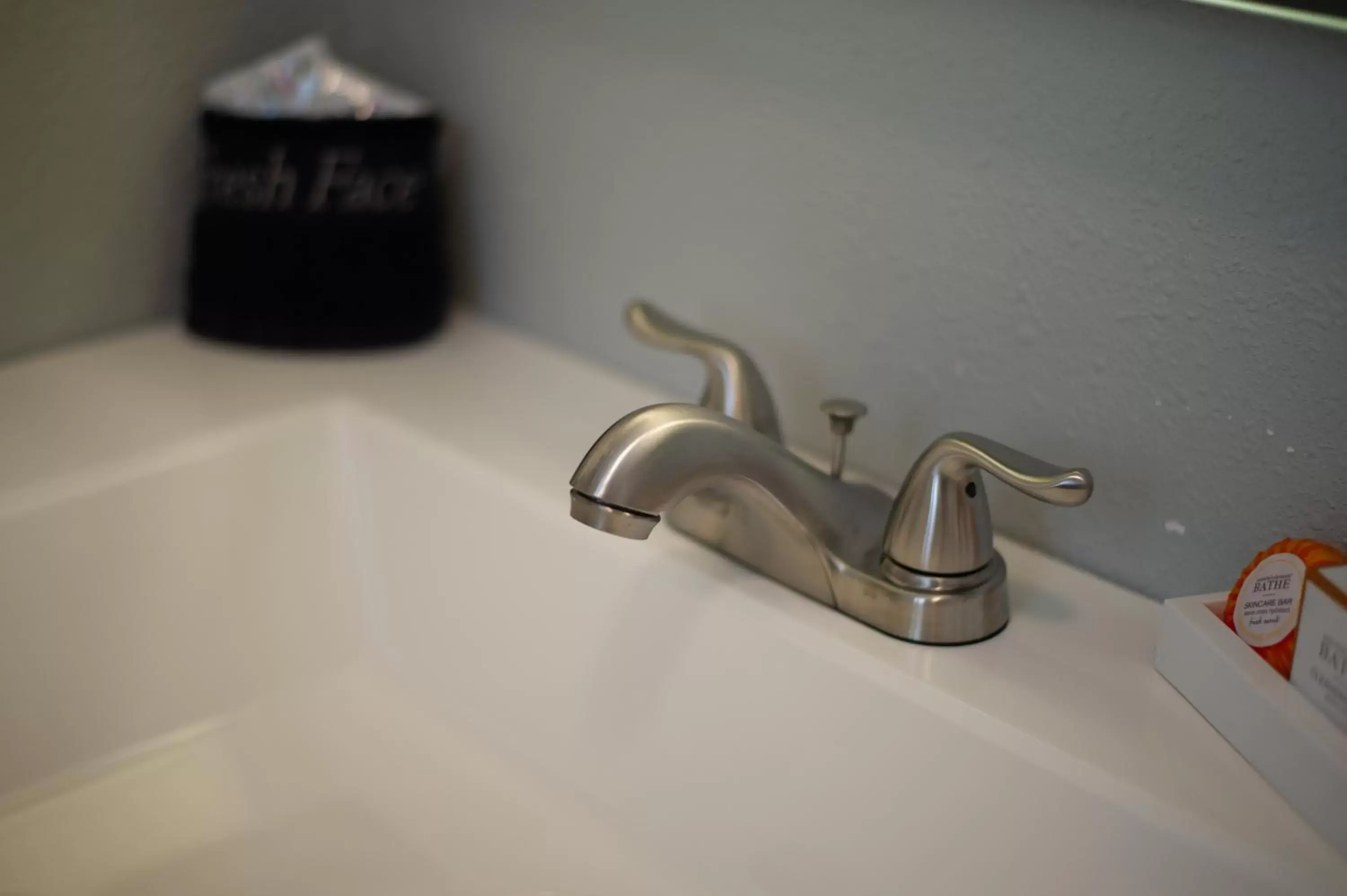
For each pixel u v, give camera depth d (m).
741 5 0.67
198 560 0.70
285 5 0.85
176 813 0.63
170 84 0.81
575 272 0.80
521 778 0.65
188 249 0.85
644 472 0.50
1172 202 0.55
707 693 0.60
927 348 0.65
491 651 0.69
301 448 0.74
